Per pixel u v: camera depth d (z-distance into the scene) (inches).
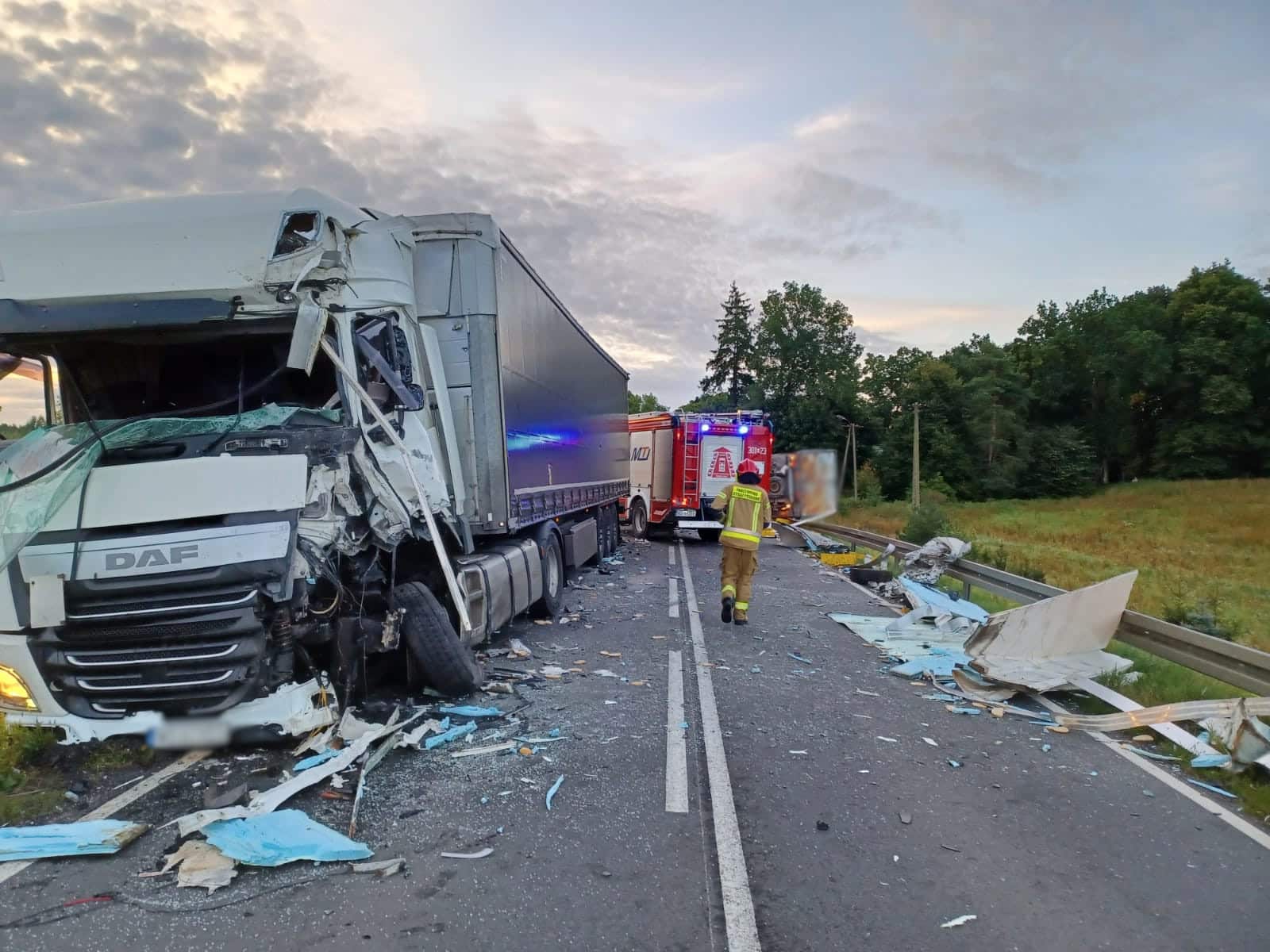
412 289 261.6
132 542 173.0
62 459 180.5
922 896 140.0
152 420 198.5
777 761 206.2
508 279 311.4
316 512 193.2
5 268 199.9
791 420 2827.3
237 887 135.0
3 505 174.2
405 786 180.9
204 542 175.2
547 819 166.1
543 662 302.5
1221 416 2704.2
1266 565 1047.6
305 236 203.8
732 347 3336.6
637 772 194.4
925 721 246.7
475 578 275.6
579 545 503.5
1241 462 2736.2
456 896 133.8
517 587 327.9
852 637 371.6
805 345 3127.5
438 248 285.9
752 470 399.5
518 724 226.1
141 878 136.9
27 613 172.2
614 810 171.9
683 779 190.9
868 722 243.4
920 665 310.7
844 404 2743.6
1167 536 1528.1
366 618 219.5
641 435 930.1
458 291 286.0
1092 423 2928.2
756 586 531.5
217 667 176.7
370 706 227.3
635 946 121.3
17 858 140.9
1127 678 282.7
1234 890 145.3
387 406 229.1
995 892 142.3
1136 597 608.4
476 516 288.0
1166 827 172.7
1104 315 2888.8
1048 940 127.0
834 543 781.9
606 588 511.2
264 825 154.0
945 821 173.0
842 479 2650.1
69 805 165.8
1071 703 270.4
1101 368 2817.4
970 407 2615.7
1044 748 224.1
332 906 129.7
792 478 1089.4
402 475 226.7
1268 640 420.5
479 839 155.6
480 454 287.3
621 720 234.2
